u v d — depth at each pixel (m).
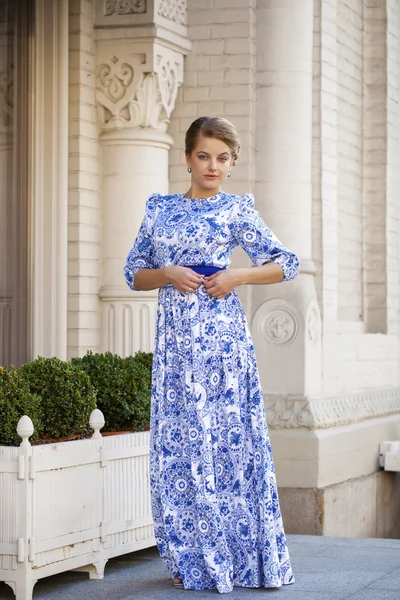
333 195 9.70
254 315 9.10
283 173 9.07
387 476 10.34
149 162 8.62
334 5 9.81
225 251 5.28
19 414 5.31
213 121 5.22
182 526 5.20
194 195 5.34
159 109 8.67
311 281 9.22
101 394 6.27
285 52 9.07
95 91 8.57
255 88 9.12
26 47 8.16
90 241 8.52
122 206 8.57
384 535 10.24
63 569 5.32
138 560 6.16
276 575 5.16
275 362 9.05
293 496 8.84
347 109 10.73
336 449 9.12
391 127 11.25
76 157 8.41
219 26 9.10
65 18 8.29
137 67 8.45
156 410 5.27
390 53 11.20
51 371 5.65
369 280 11.13
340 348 9.85
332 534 8.98
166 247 5.27
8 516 5.06
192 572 5.19
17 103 8.09
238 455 5.19
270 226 9.08
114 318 8.55
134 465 5.91
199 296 5.20
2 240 7.96
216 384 5.19
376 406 10.25
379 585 5.36
